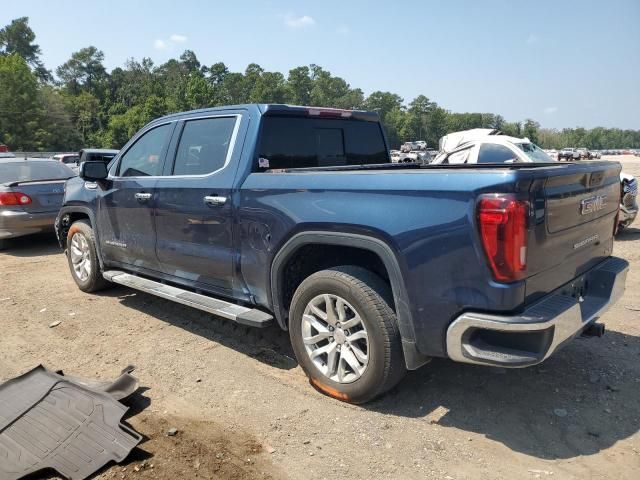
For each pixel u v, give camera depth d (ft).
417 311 10.33
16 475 9.29
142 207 16.56
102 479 9.40
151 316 17.97
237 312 13.61
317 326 12.07
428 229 9.96
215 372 13.66
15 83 256.11
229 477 9.48
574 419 11.05
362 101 504.43
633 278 21.52
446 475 9.43
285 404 11.96
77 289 21.52
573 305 9.91
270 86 440.86
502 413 11.35
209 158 14.69
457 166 14.20
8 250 30.83
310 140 15.16
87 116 360.69
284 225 12.25
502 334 9.71
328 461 9.89
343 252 12.50
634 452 9.92
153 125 17.01
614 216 13.08
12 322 17.75
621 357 13.89
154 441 10.61
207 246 14.51
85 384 12.43
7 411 11.10
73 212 20.84
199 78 319.68
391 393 12.26
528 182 9.30
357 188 11.05
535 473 9.40
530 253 9.48
